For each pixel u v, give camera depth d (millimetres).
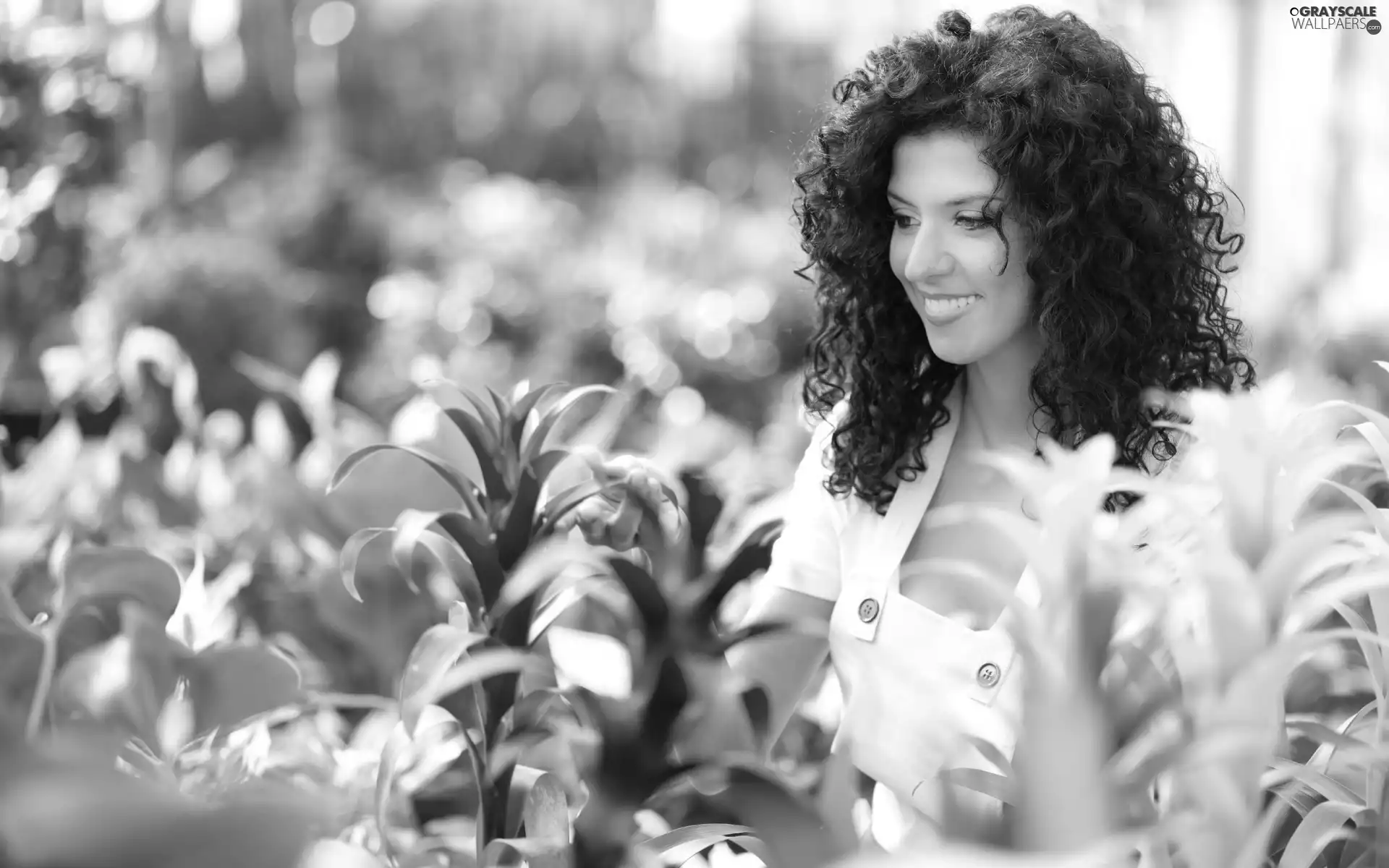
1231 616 688
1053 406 1286
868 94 1316
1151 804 688
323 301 5660
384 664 1491
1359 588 733
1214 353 1421
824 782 714
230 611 1614
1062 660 650
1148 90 1396
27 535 1112
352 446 1770
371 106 10047
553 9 10891
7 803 458
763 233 7645
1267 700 667
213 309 4164
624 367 4781
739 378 4887
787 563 1400
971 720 1139
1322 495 1089
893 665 752
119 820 463
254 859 480
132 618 1038
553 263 6555
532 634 1049
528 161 10883
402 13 10203
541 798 959
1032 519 1262
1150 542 841
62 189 2445
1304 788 893
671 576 994
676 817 899
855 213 1364
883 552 1312
